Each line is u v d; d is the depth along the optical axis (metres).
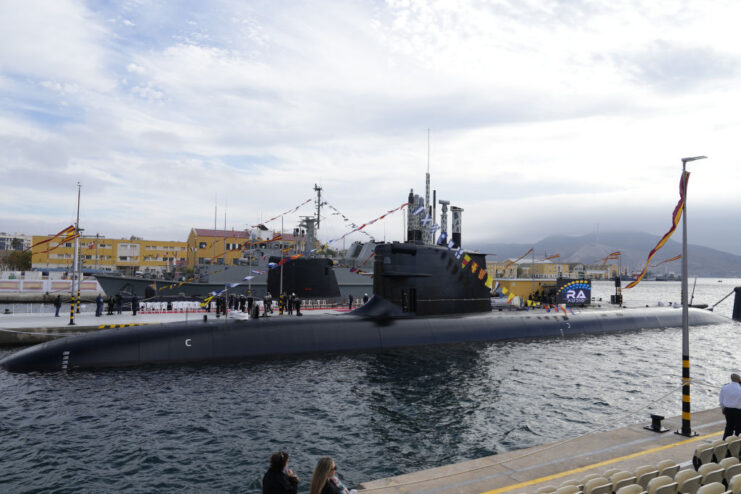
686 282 10.09
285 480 5.27
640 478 6.62
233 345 20.91
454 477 7.79
